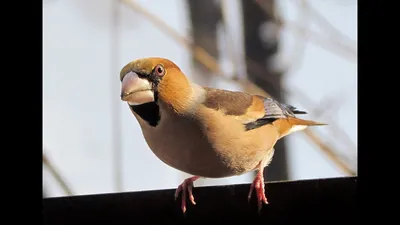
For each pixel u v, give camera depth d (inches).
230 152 100.1
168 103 99.4
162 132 99.7
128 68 99.7
